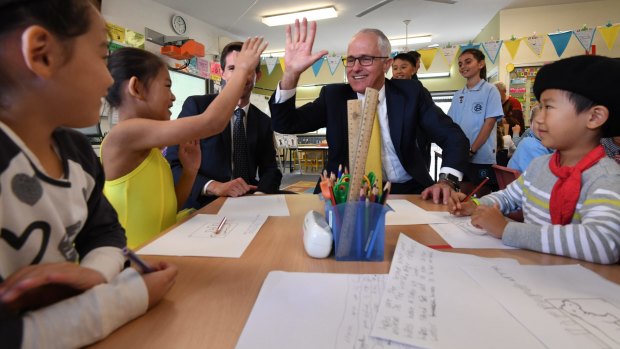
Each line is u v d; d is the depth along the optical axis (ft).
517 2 16.14
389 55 4.72
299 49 3.70
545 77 2.41
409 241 2.09
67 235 1.54
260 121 5.59
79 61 1.31
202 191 4.12
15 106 1.29
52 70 1.24
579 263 1.82
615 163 2.22
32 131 1.37
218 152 5.06
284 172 24.66
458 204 2.84
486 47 13.09
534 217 2.68
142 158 3.07
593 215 2.00
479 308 1.31
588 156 2.31
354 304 1.36
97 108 1.46
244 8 16.57
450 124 4.51
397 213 2.93
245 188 3.97
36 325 0.99
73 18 1.25
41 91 1.27
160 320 1.27
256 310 1.32
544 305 1.33
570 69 2.26
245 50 2.71
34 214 1.36
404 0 15.75
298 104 26.81
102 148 2.89
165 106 3.23
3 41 1.18
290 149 24.22
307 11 16.93
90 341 1.10
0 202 1.23
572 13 16.17
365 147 1.91
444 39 22.26
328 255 1.93
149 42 14.62
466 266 1.72
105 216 1.92
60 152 1.61
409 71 8.85
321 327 1.20
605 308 1.30
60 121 1.41
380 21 18.69
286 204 3.35
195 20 17.92
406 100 4.66
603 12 15.85
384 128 4.76
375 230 1.87
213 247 2.09
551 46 16.25
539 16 16.52
